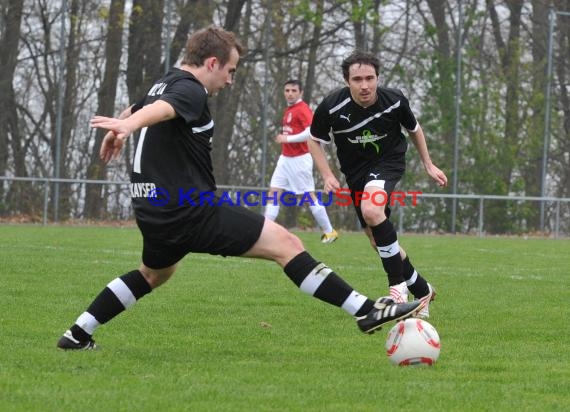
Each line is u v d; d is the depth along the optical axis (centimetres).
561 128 5262
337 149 1688
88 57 4944
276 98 5091
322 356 1225
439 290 2042
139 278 1192
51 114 4950
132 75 5006
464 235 4947
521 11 5325
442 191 5034
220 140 5072
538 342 1385
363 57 1580
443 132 5056
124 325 1469
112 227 4491
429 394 986
